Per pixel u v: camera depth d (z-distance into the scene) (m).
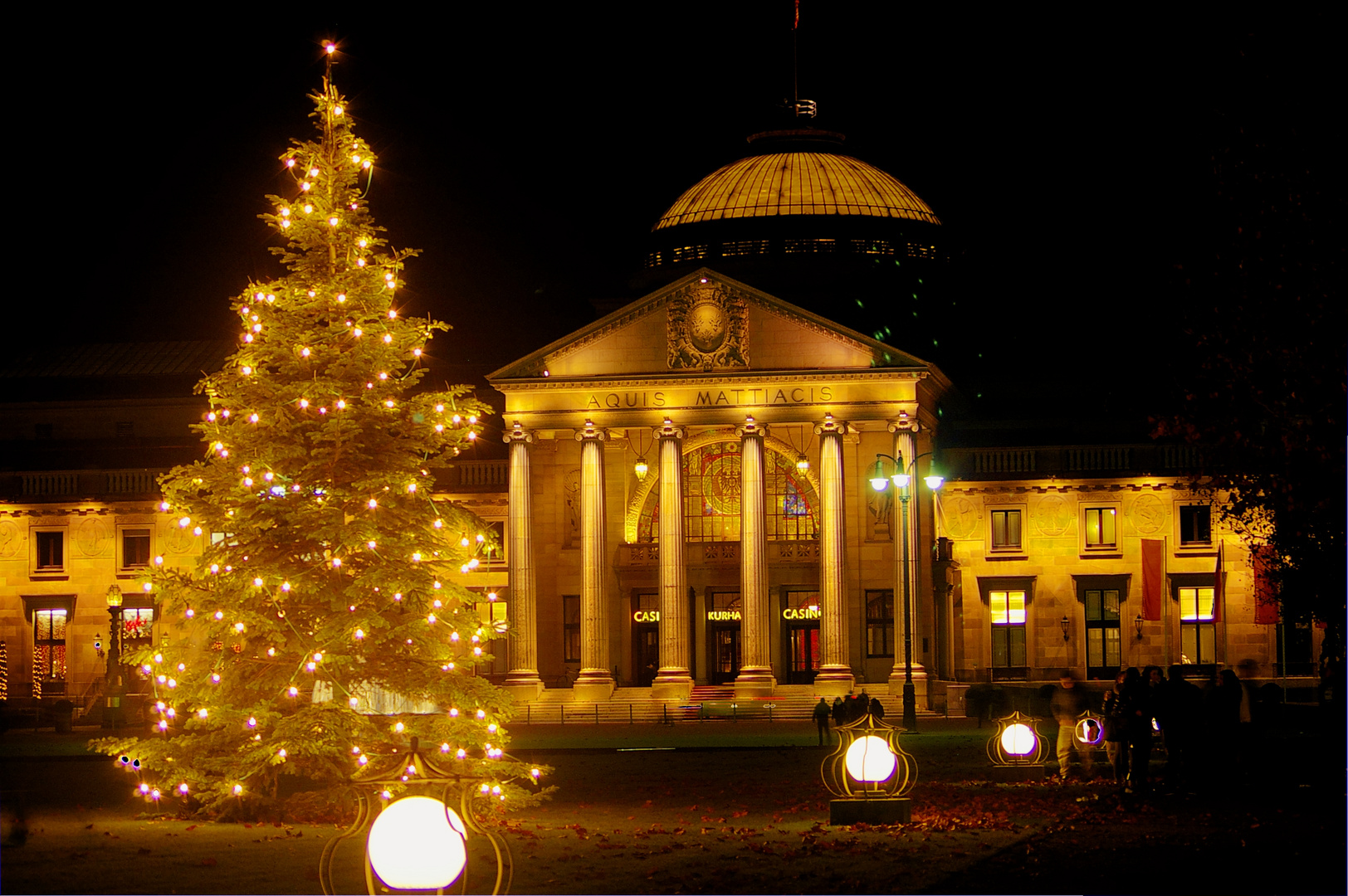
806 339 100.38
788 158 121.81
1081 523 103.44
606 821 38.03
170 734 40.44
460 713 39.56
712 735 78.50
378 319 40.62
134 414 120.31
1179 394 44.12
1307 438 39.88
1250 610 100.69
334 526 38.66
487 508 107.12
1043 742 53.12
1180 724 41.84
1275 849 30.75
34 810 41.56
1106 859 29.61
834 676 98.00
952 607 102.88
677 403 101.19
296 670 38.56
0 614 109.12
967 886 26.80
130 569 107.81
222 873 29.28
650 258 121.88
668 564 100.44
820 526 100.12
